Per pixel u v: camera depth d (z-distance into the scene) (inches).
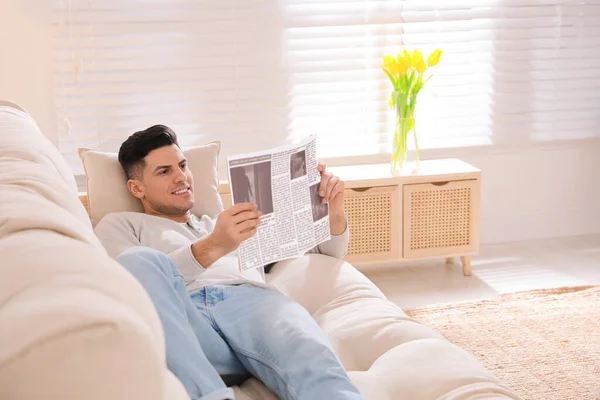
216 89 138.7
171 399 27.7
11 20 127.3
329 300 85.4
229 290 76.7
